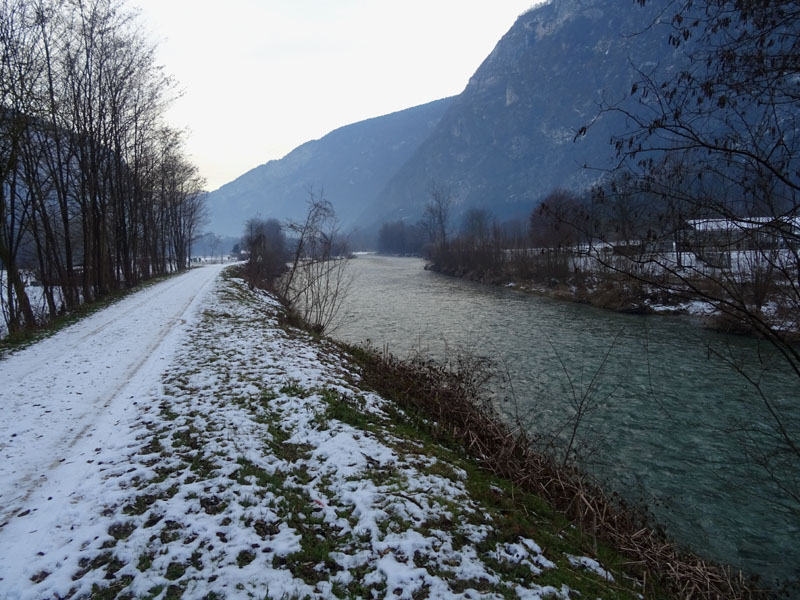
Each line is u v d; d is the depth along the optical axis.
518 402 12.60
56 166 22.56
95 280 25.41
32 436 6.56
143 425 6.95
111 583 3.72
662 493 8.38
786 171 4.41
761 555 6.77
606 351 17.98
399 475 5.75
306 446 6.52
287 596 3.65
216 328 14.95
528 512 5.73
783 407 12.24
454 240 64.94
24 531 4.36
